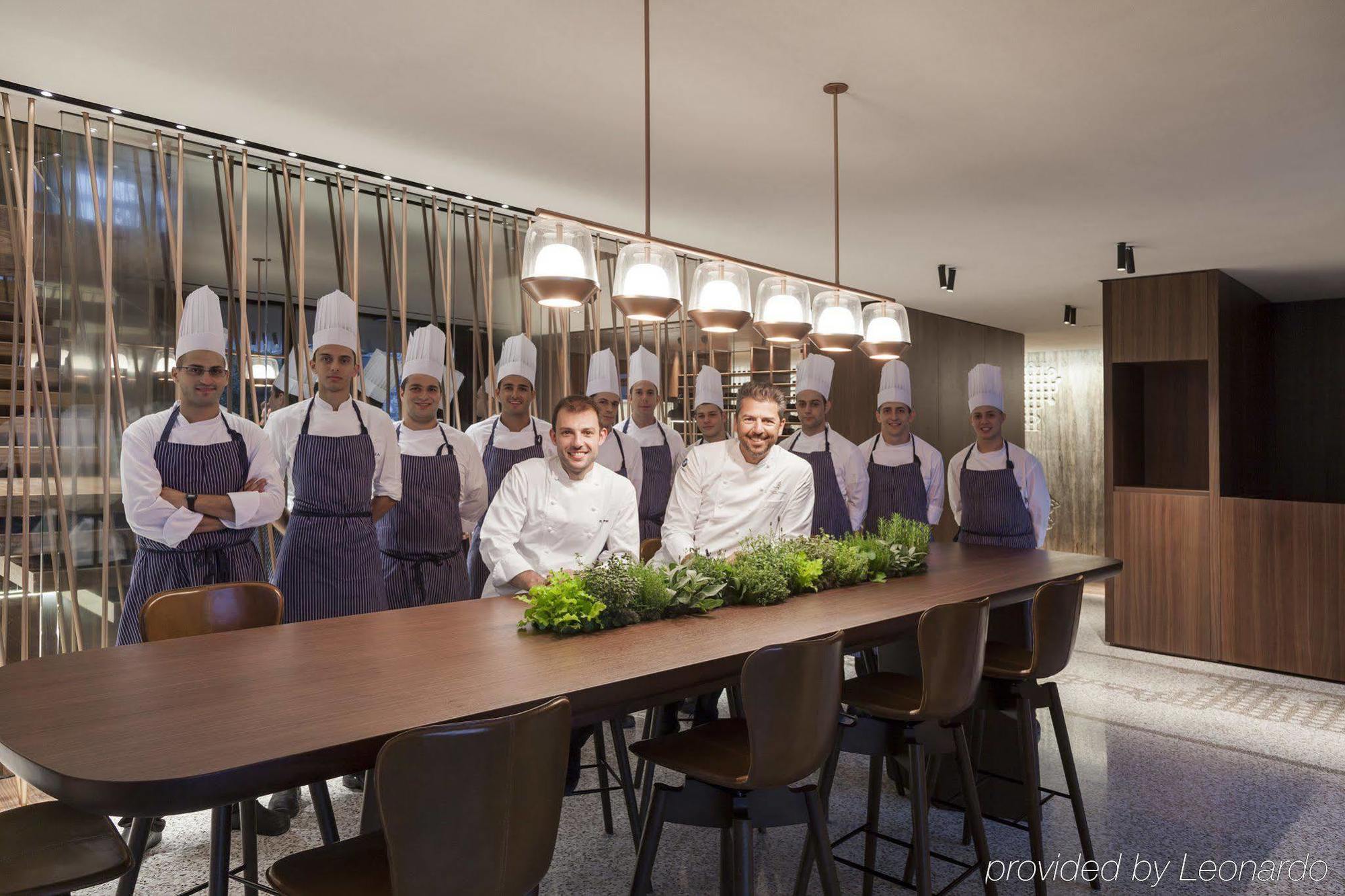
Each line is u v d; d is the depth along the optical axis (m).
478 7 2.67
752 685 1.91
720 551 3.19
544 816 1.54
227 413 3.29
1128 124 3.57
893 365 5.48
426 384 3.98
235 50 2.96
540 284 2.63
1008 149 3.88
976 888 2.88
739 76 3.13
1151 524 6.51
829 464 5.15
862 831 2.81
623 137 3.74
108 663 1.98
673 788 2.07
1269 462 7.68
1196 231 5.32
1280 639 5.91
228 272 3.87
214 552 3.14
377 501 3.67
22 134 3.46
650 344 5.82
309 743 1.44
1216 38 2.83
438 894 1.42
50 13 2.71
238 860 2.95
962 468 5.16
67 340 3.51
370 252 4.38
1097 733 4.53
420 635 2.28
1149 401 7.17
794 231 5.32
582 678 1.85
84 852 1.68
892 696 2.62
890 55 2.97
